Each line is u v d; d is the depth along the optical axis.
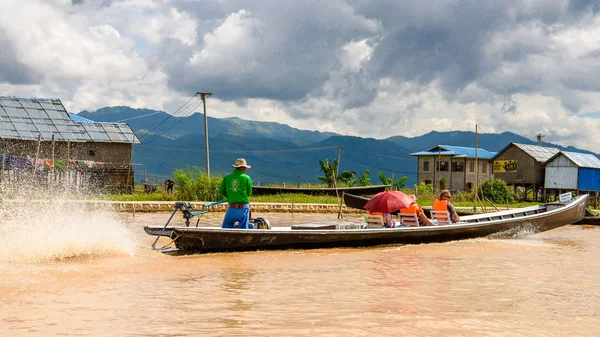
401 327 5.38
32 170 32.28
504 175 49.94
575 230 20.06
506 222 14.87
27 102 39.19
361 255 11.24
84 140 37.56
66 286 7.23
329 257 10.83
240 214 11.41
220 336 4.98
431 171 59.62
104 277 7.97
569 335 5.28
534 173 47.88
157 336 4.96
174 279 8.01
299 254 11.20
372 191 40.19
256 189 38.81
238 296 6.87
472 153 58.94
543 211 18.11
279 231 11.47
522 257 11.32
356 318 5.73
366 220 13.88
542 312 6.23
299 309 6.15
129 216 22.95
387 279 8.33
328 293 7.14
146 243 12.19
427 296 7.04
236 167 11.56
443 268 9.59
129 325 5.34
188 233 10.59
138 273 8.39
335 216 27.72
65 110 39.81
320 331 5.18
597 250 12.98
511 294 7.29
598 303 6.77
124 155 39.09
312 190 38.75
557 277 8.79
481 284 8.02
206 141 41.59
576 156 46.72
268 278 8.29
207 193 31.92
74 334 4.98
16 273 7.90
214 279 8.10
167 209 27.83
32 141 36.09
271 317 5.75
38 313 5.74
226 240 11.00
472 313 6.10
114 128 39.75
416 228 13.15
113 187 37.91
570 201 17.47
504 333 5.27
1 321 5.38
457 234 14.02
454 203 36.44
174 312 5.93
